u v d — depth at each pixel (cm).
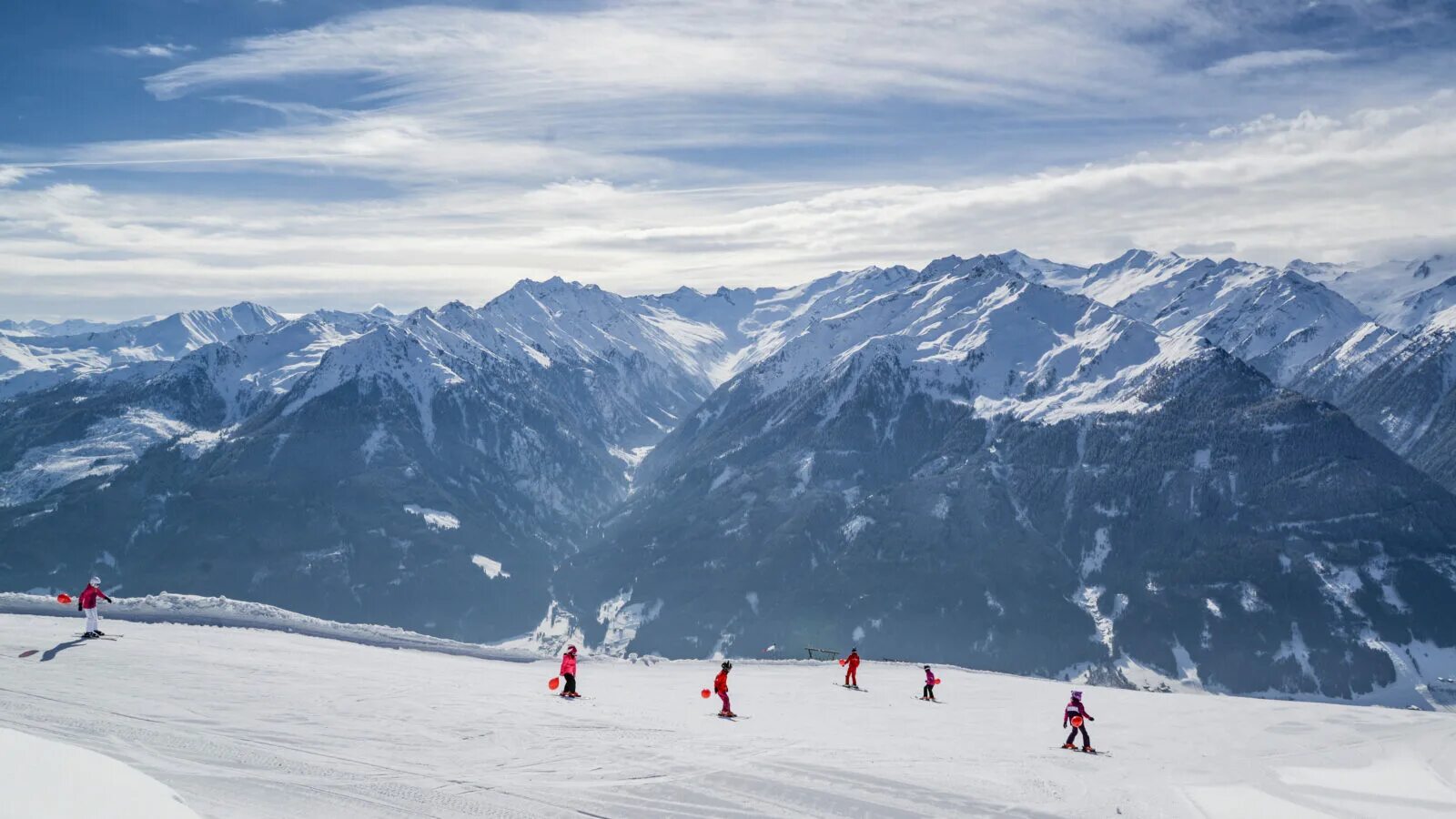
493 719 3506
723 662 4212
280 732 3038
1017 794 2923
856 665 5850
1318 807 2931
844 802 2709
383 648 6019
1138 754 3772
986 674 6750
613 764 2948
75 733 2806
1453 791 3175
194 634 5300
